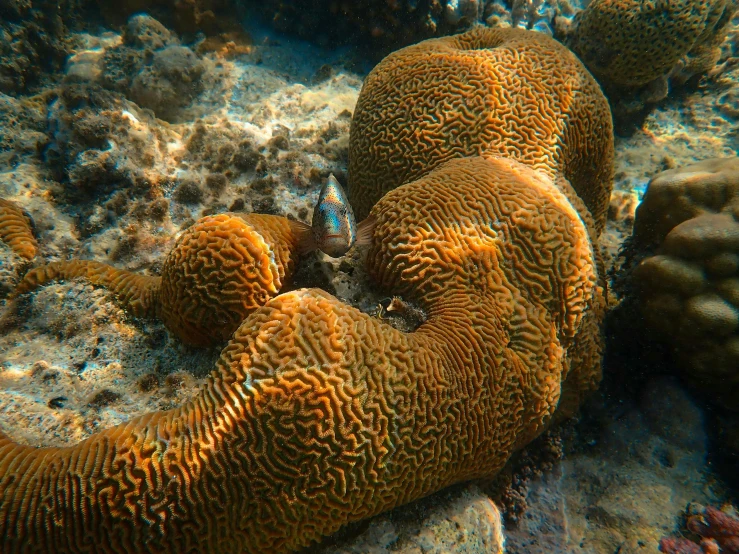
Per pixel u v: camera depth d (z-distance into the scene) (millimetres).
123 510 333
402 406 371
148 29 843
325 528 373
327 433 353
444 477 402
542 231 449
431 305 440
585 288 459
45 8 880
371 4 861
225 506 347
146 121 668
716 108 882
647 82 812
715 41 857
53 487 334
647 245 577
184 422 358
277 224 460
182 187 616
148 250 579
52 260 564
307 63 949
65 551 334
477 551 415
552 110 557
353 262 491
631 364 558
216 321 429
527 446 521
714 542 456
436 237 448
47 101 766
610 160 636
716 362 476
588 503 501
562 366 460
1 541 330
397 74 598
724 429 507
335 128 748
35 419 389
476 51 590
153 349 456
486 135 545
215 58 916
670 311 492
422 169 556
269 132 750
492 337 416
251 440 351
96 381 428
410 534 407
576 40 836
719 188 510
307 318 377
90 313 461
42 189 617
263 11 959
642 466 512
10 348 441
